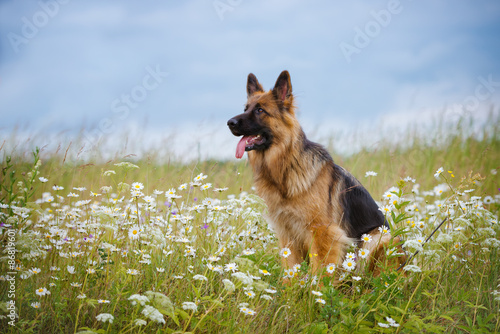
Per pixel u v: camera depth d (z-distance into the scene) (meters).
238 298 2.99
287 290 3.21
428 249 3.15
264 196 4.48
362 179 7.38
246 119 4.43
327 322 2.99
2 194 3.74
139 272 3.10
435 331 2.63
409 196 5.71
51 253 3.37
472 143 9.42
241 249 3.89
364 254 3.42
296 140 4.33
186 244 3.47
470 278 3.58
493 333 2.75
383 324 2.67
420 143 9.74
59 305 2.72
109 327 2.56
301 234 4.38
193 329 2.56
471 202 3.90
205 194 4.38
